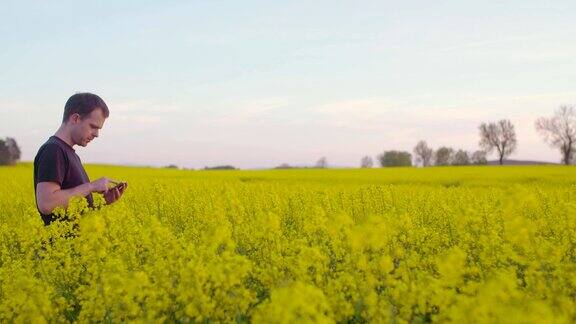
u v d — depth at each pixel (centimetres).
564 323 357
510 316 345
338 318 473
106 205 854
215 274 483
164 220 1226
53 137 723
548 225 941
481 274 596
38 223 823
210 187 1925
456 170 4703
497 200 1319
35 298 505
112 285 490
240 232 873
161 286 525
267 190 1758
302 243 702
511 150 9238
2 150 6600
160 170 4969
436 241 872
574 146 7919
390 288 485
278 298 377
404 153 9512
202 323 486
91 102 722
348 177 3600
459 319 375
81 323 507
